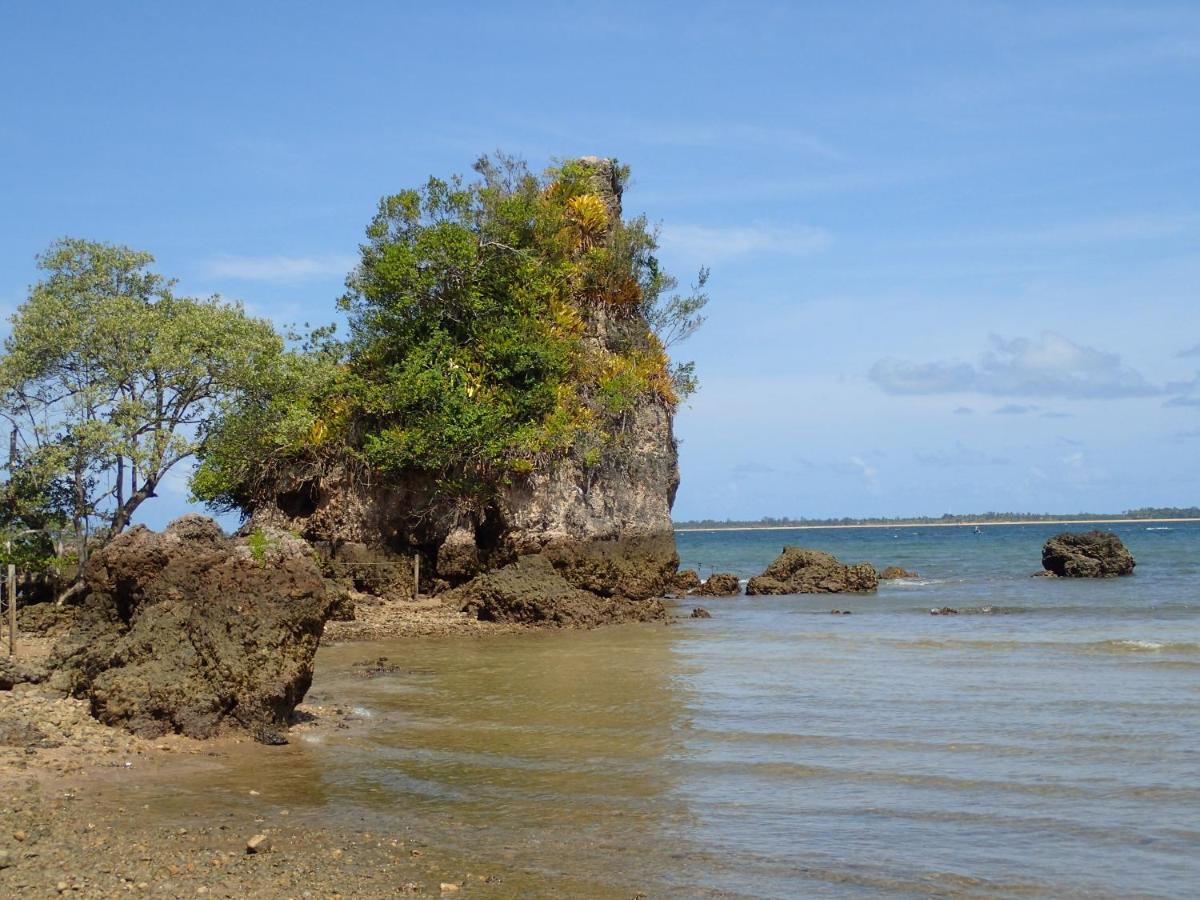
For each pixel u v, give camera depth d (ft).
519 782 51.13
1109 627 109.29
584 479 146.00
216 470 138.51
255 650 59.00
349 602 119.55
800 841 42.68
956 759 54.39
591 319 156.35
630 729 62.44
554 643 103.40
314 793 49.16
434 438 138.72
